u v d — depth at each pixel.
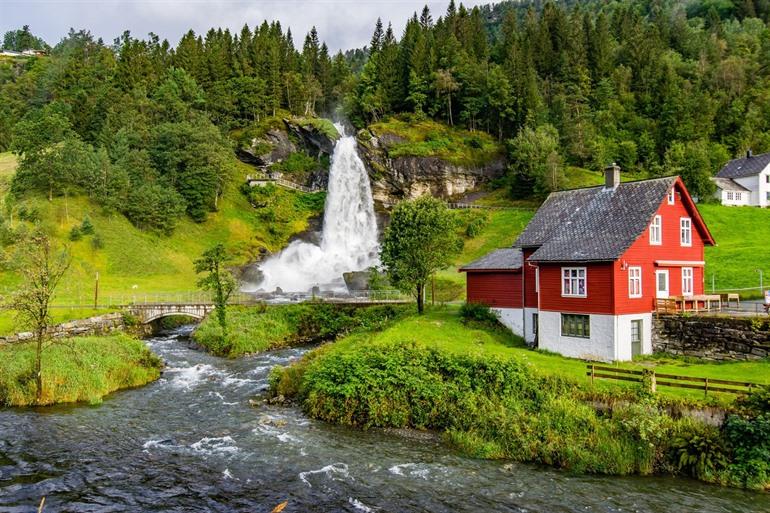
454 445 21.30
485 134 108.19
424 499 16.52
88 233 70.19
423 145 98.25
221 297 45.88
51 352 30.70
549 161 86.31
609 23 149.00
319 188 104.00
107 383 30.11
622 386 21.92
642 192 33.09
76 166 76.88
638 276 30.91
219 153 90.25
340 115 126.44
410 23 127.12
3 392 26.97
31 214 69.25
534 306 36.31
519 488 17.27
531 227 36.94
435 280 61.81
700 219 34.78
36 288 27.61
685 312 31.00
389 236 43.00
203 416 25.48
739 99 110.75
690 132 100.25
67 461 19.44
